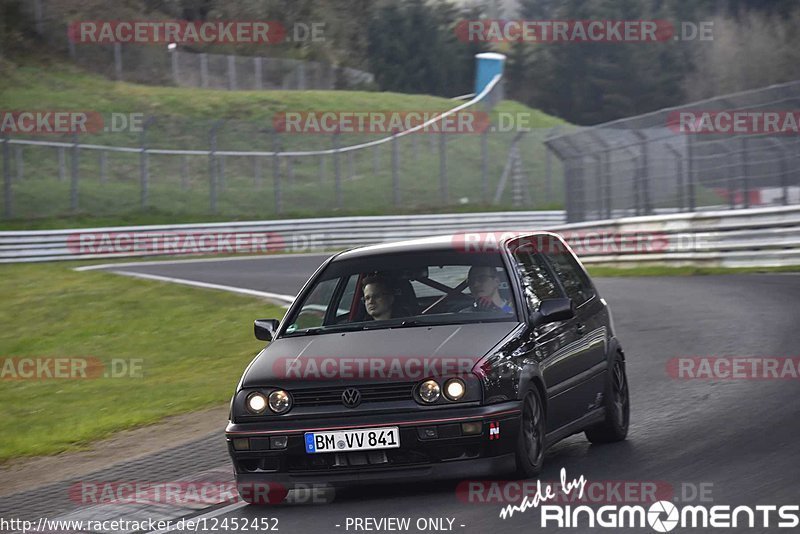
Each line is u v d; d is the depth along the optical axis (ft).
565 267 92.22
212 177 449.48
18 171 459.73
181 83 626.64
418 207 491.72
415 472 70.33
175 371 167.32
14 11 597.93
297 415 72.02
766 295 189.78
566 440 93.04
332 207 484.74
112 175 475.31
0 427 138.72
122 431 125.80
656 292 216.95
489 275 81.10
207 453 102.32
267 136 534.78
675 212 292.61
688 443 84.28
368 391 71.26
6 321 235.20
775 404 97.35
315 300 84.33
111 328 214.90
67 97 541.75
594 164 328.90
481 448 70.08
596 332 89.35
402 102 625.00
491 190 528.22
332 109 588.50
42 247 391.86
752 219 246.06
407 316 79.87
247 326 203.31
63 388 162.20
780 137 252.83
